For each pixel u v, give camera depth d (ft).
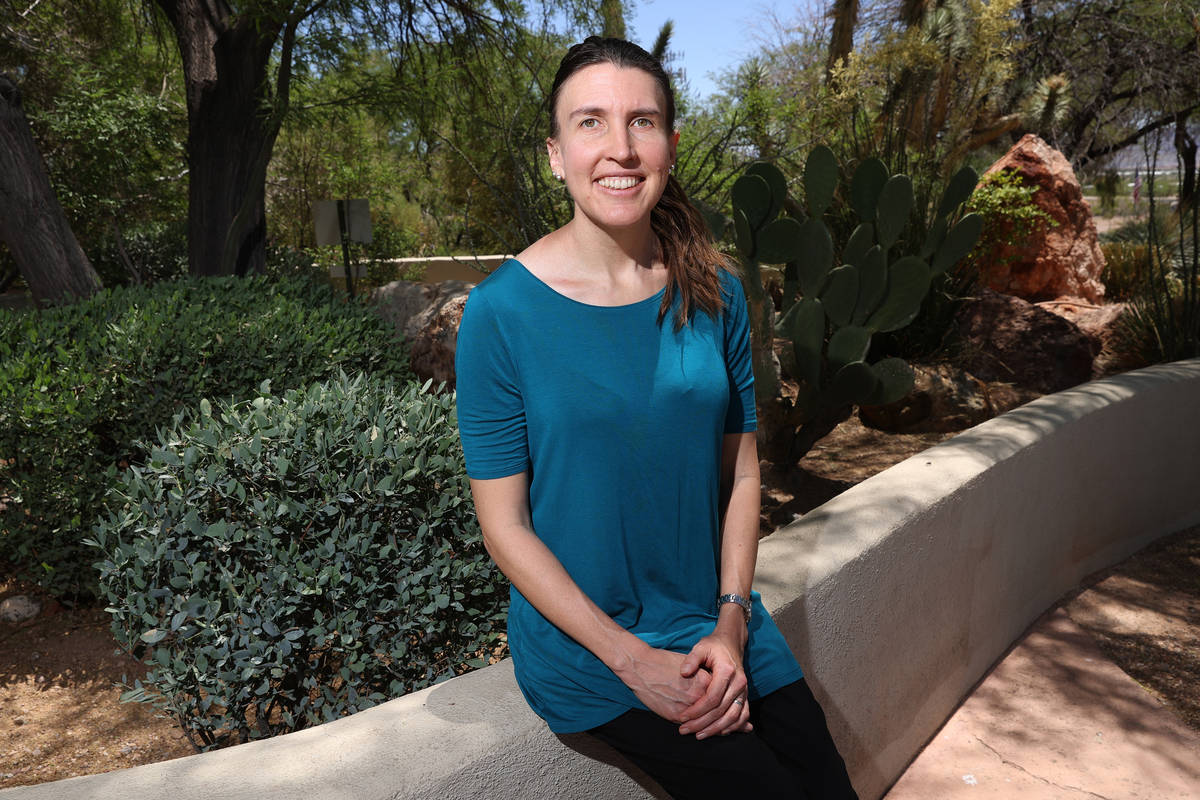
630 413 4.50
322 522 7.60
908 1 35.35
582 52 4.66
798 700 4.79
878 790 7.68
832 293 12.19
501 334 4.54
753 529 5.20
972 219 11.75
